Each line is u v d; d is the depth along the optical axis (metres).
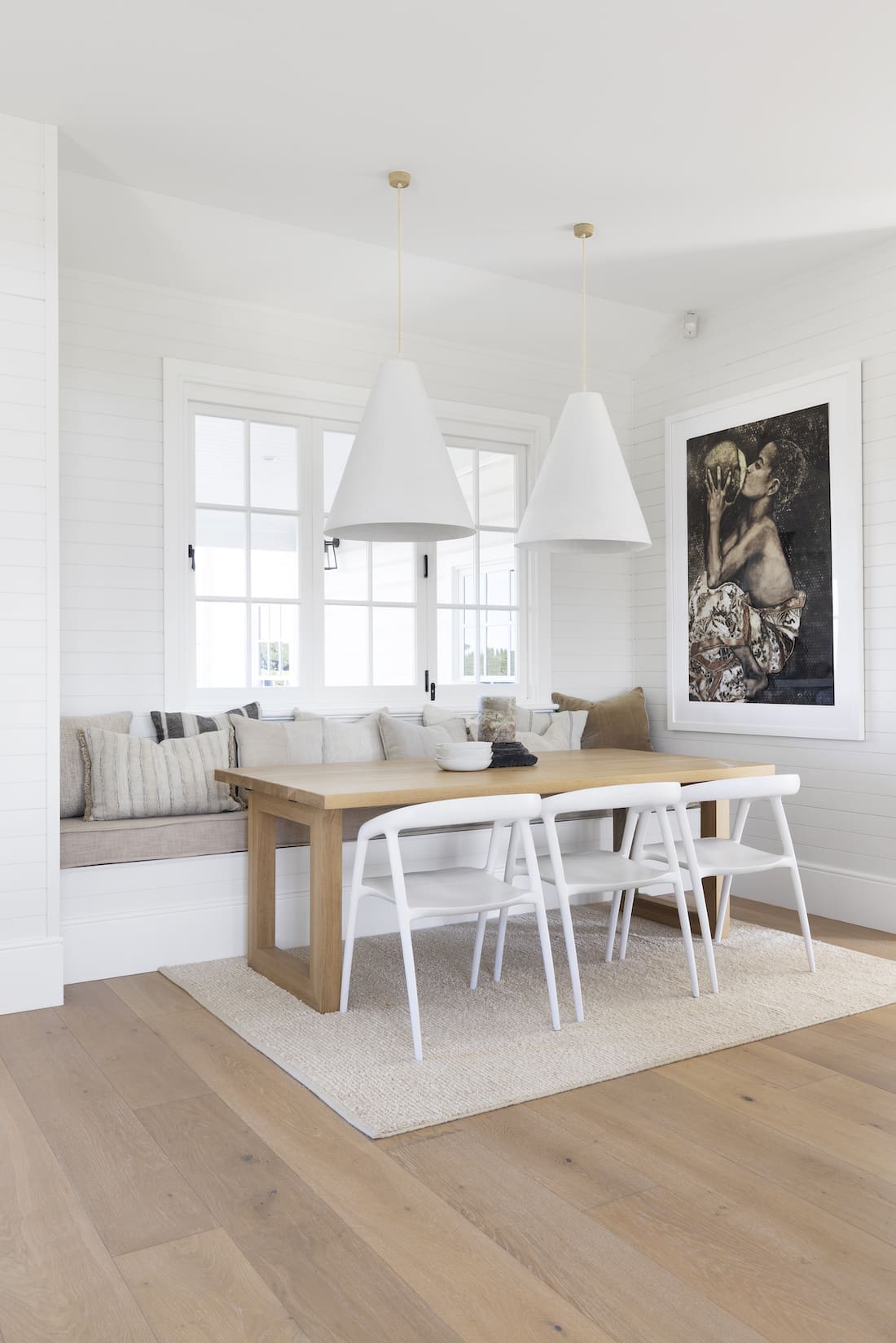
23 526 3.42
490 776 3.56
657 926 4.52
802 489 4.79
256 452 4.78
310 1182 2.21
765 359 5.02
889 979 3.67
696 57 3.11
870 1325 1.71
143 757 3.97
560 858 3.26
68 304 4.27
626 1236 1.98
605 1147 2.37
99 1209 2.10
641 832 3.97
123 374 4.38
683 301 5.18
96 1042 3.07
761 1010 3.32
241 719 4.36
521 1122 2.50
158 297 4.47
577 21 2.93
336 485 5.00
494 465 5.52
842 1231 2.01
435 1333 1.69
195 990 3.53
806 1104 2.61
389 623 5.16
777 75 3.21
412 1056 2.91
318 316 4.89
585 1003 3.39
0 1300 1.80
